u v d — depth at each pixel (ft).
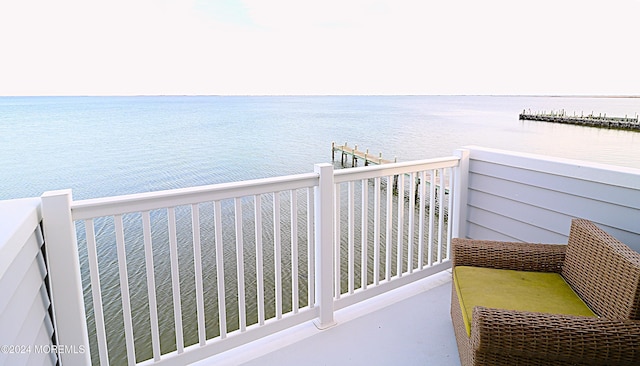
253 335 6.32
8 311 3.14
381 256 26.63
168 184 49.03
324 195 6.56
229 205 38.42
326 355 6.16
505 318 4.04
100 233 29.55
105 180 50.52
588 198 7.04
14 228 3.28
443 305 7.64
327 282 6.87
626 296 4.16
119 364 16.99
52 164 59.36
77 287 4.64
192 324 19.81
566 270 5.82
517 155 8.13
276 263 6.45
